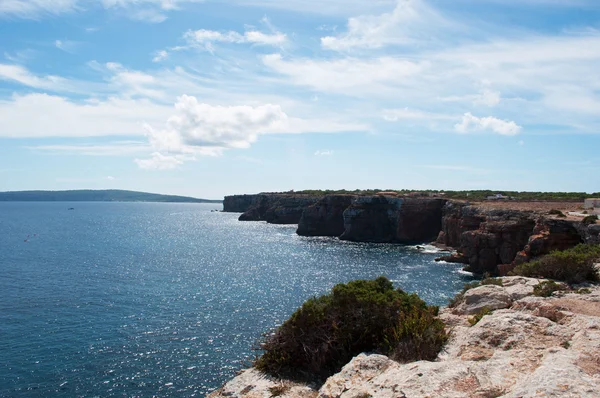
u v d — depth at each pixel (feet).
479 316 51.72
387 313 52.16
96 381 94.22
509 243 213.46
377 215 393.91
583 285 74.28
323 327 52.75
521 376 29.76
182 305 155.43
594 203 229.45
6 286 186.29
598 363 28.09
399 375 32.14
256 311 147.43
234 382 47.93
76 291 177.27
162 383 93.50
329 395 35.47
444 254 293.84
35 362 103.40
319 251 318.65
